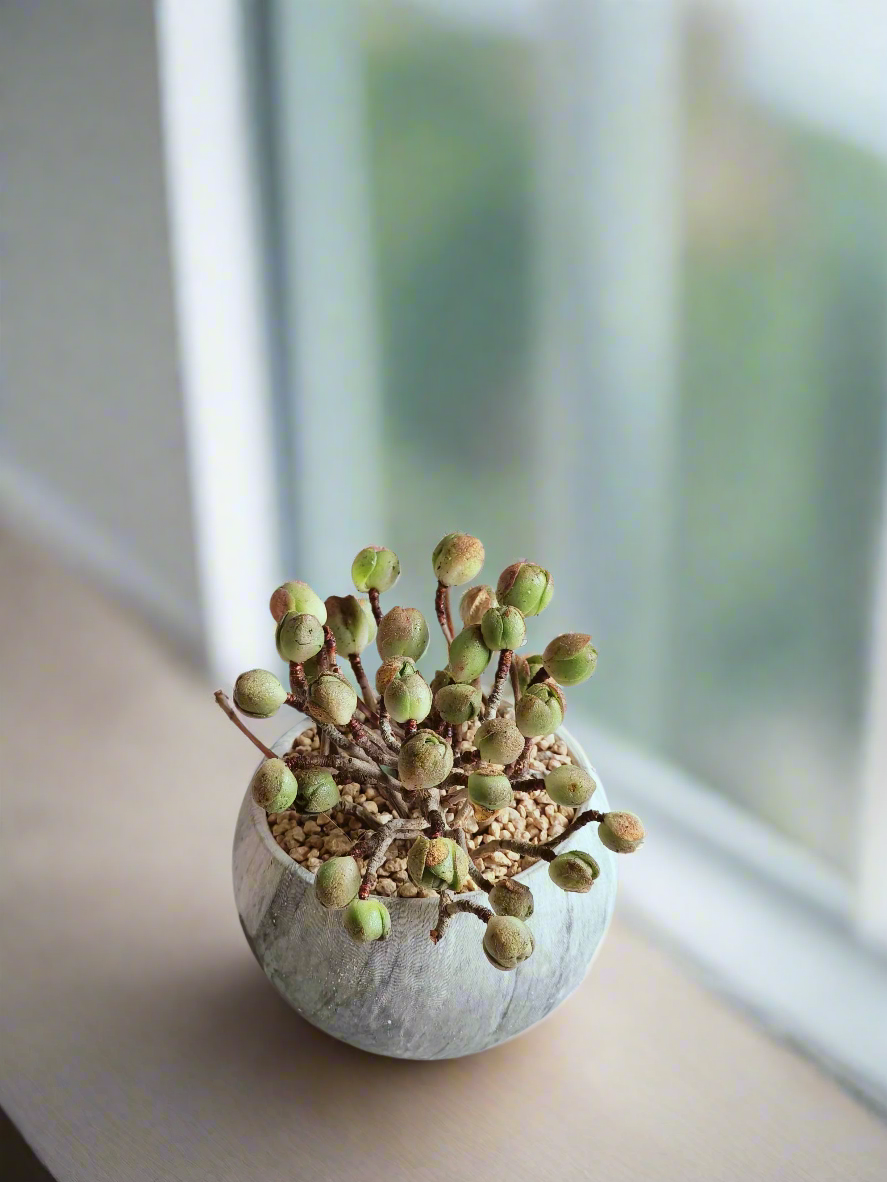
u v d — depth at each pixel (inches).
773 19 29.7
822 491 32.1
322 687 17.4
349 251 42.9
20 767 27.2
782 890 29.3
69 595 36.9
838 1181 19.4
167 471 44.9
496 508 42.1
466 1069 20.9
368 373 44.1
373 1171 19.5
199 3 39.2
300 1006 19.3
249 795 20.2
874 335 29.9
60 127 44.9
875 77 28.0
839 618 32.2
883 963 25.1
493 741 16.9
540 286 38.4
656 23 32.4
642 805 35.2
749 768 35.1
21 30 45.3
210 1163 19.6
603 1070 20.9
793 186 30.5
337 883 16.7
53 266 48.0
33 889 24.1
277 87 41.6
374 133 41.0
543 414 39.6
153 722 29.3
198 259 42.0
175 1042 21.4
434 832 16.8
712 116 31.9
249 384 44.6
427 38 38.7
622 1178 19.4
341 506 46.3
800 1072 21.0
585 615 39.9
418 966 18.4
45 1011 21.8
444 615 19.0
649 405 36.1
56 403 50.7
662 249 34.3
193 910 23.7
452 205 39.9
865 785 31.8
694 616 36.3
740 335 33.0
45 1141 19.9
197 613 45.6
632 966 22.8
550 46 35.5
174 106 39.9
